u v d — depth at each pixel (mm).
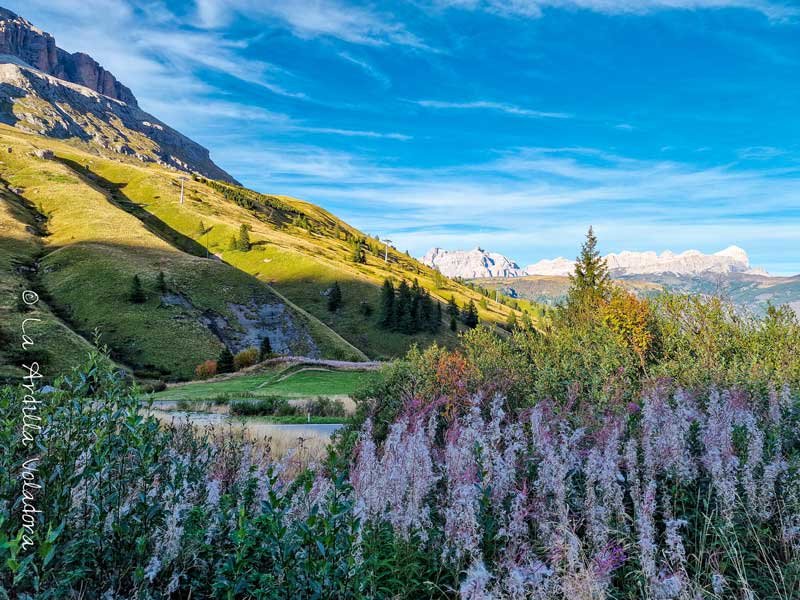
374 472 5969
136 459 4816
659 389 10867
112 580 4078
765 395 10883
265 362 62438
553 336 21609
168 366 68750
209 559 4582
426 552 5562
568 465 6379
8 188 127438
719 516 6035
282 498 4707
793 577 5172
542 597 4191
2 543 3123
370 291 130125
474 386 14578
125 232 110625
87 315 76312
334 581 3971
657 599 4566
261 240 152500
